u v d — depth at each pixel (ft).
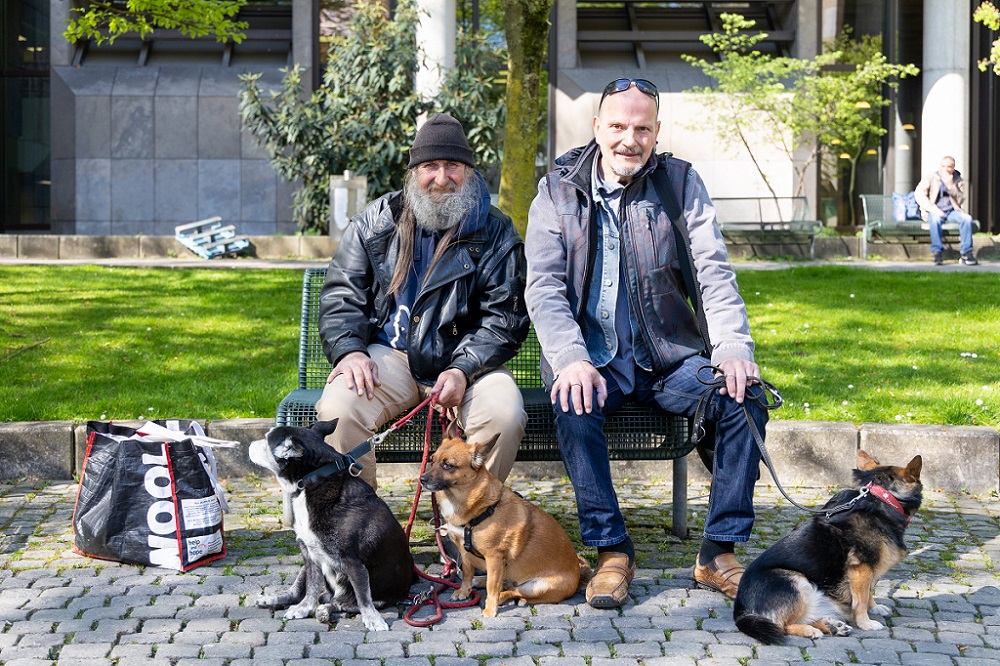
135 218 62.18
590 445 13.19
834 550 12.05
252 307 30.96
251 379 22.81
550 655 11.37
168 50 64.54
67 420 19.44
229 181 62.03
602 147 14.16
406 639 11.76
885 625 12.28
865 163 64.28
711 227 14.20
